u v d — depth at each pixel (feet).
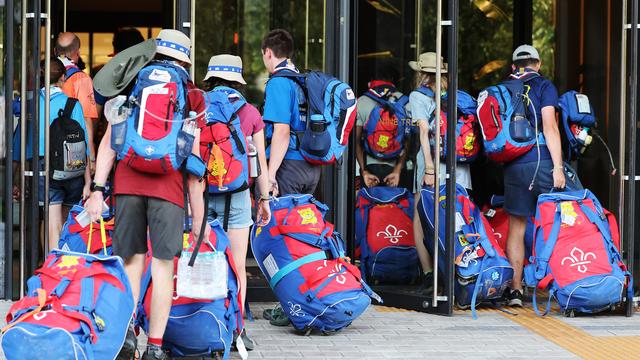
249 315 27.76
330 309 25.22
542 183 30.01
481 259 29.07
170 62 21.22
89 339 18.65
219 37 33.83
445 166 28.68
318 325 25.59
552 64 38.58
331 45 31.86
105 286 19.42
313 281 25.22
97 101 22.75
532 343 25.38
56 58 29.86
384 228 30.53
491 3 38.34
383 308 30.04
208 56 33.86
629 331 27.04
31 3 28.66
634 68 28.89
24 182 28.96
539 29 38.50
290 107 26.89
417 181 29.58
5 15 29.50
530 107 30.07
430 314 29.09
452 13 28.12
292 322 25.84
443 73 28.43
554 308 30.30
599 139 35.12
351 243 31.40
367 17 31.22
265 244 25.71
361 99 31.24
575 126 31.27
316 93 26.84
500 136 29.78
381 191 30.73
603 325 27.84
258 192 26.02
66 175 29.25
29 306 18.89
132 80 21.02
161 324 21.08
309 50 32.17
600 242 28.66
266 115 26.81
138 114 20.27
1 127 30.63
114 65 20.66
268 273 25.79
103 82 20.56
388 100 30.53
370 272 30.66
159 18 41.34
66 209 30.07
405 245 30.14
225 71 25.17
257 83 34.09
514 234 30.73
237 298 22.74
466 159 31.01
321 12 32.01
